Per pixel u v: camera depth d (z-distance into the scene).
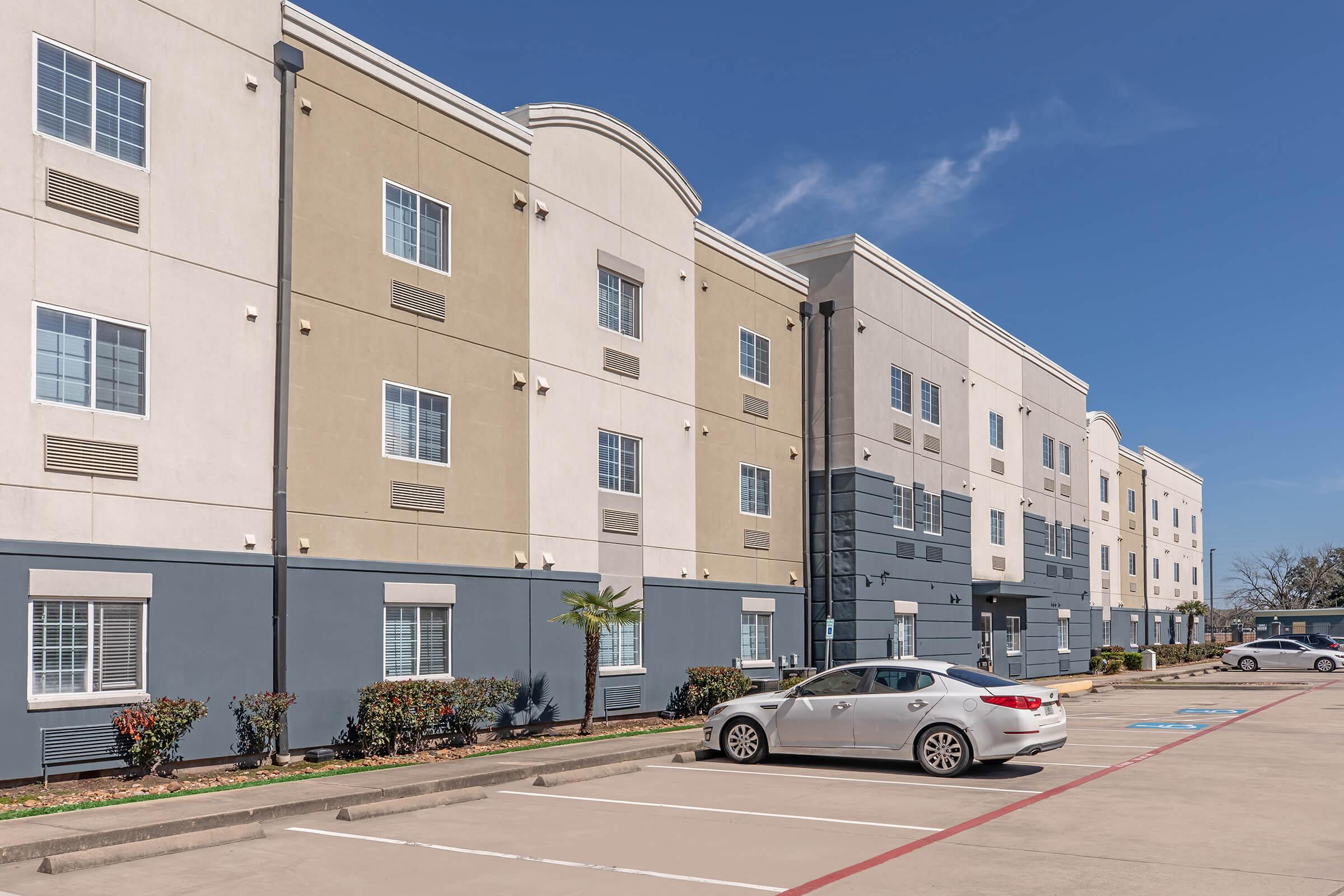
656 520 24.22
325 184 17.34
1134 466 60.16
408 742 17.44
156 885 8.97
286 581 16.16
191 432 15.17
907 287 33.06
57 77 14.05
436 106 19.44
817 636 29.55
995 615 37.97
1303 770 15.91
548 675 20.86
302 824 11.60
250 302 16.08
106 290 14.34
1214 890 8.73
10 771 12.95
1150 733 21.56
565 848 10.39
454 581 18.98
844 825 11.52
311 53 17.28
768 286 29.09
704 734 17.19
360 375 17.67
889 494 30.97
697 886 8.90
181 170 15.32
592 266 22.84
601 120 23.23
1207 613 69.69
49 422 13.62
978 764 16.34
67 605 13.75
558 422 21.66
